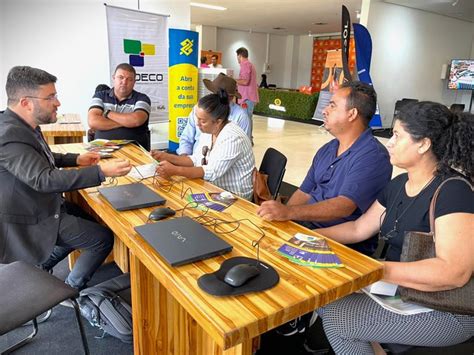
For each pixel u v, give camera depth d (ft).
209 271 3.28
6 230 5.32
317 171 6.09
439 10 28.68
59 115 13.71
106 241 6.20
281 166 6.79
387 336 3.89
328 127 5.59
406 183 4.39
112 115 9.55
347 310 4.03
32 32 14.49
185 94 18.11
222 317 2.66
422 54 30.09
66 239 5.86
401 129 4.06
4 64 14.24
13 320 3.95
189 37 17.56
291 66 54.54
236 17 37.70
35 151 5.27
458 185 3.74
